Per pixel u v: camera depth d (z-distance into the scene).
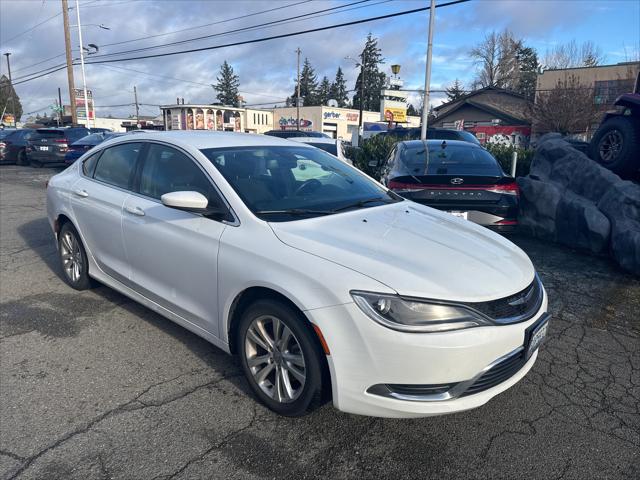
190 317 3.53
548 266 5.98
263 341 3.03
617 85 30.20
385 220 3.40
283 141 4.41
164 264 3.64
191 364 3.61
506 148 11.95
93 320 4.35
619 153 7.24
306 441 2.79
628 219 6.00
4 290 5.09
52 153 19.48
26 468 2.54
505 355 2.66
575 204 6.58
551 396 3.29
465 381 2.55
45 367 3.55
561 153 7.47
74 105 30.80
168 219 3.58
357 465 2.62
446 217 3.80
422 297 2.49
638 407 3.19
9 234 7.64
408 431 2.90
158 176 3.90
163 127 46.25
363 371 2.56
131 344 3.91
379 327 2.49
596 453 2.74
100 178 4.55
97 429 2.86
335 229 3.10
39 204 10.59
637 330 4.29
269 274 2.85
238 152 3.81
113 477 2.49
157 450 2.70
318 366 2.73
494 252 3.13
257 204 3.29
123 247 4.08
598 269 5.88
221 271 3.14
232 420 2.97
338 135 68.19
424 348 2.46
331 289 2.60
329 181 3.97
